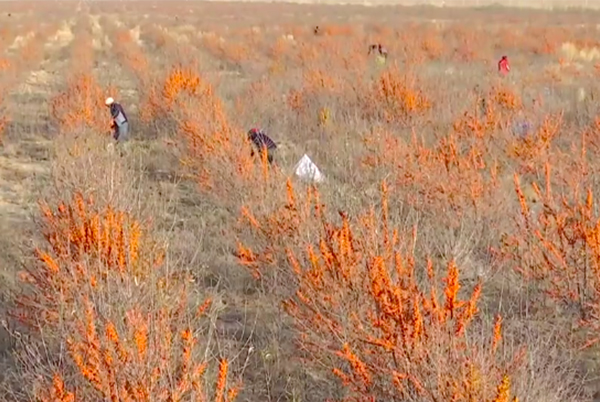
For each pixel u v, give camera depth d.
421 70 84.31
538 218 30.22
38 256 27.94
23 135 62.19
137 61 97.12
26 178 50.16
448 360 18.38
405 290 20.42
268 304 29.16
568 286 27.48
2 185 48.59
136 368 18.00
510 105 56.91
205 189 42.03
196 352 23.48
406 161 37.22
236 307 29.52
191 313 28.19
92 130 52.62
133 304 21.58
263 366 25.14
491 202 34.88
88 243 24.97
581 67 95.50
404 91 58.09
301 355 25.03
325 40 126.38
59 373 19.88
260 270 30.69
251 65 103.25
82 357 20.19
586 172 35.03
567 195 33.28
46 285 25.83
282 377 24.41
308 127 57.41
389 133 47.00
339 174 42.59
